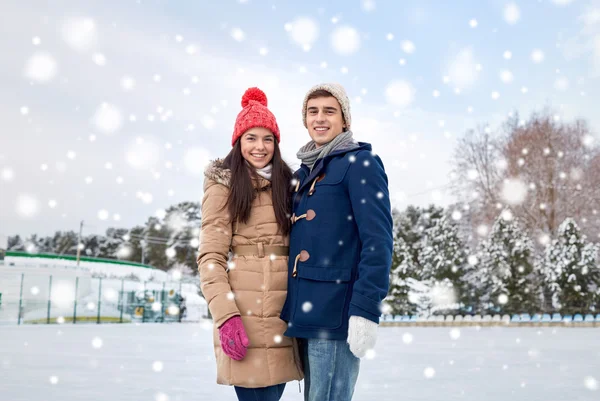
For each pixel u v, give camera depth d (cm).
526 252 1755
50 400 326
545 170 2270
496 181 2369
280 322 203
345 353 190
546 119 2331
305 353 206
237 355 195
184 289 2655
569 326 1556
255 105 220
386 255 183
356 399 342
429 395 359
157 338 955
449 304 1834
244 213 207
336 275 190
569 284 1686
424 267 1961
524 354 668
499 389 386
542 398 346
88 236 4066
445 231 1942
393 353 688
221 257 206
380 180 193
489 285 1789
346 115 213
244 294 204
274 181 212
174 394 353
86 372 468
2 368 492
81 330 1209
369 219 186
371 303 178
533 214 2259
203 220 210
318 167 203
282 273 207
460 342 900
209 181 215
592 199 2225
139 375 451
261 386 199
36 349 695
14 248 3553
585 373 477
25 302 1759
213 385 396
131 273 2984
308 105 215
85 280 2017
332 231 193
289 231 211
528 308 1709
